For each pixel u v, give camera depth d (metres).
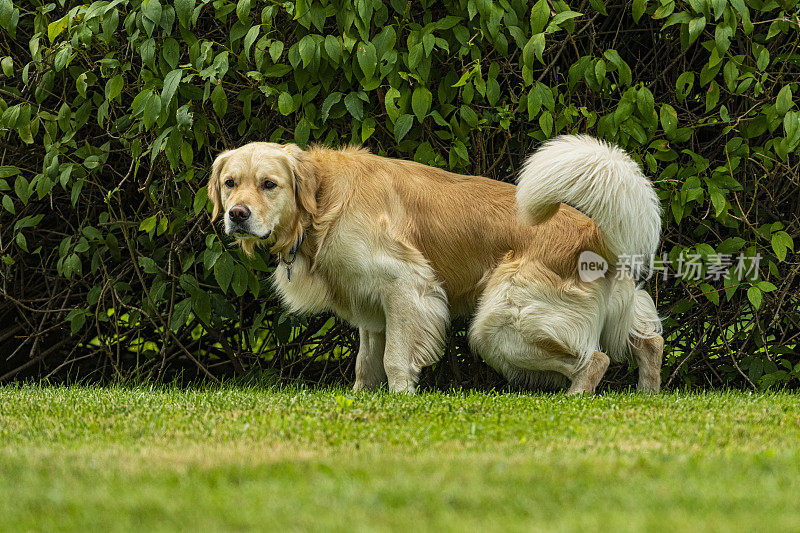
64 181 9.45
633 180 7.92
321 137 9.91
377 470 4.88
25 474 4.87
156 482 4.69
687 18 8.74
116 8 9.06
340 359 10.88
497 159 9.80
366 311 8.97
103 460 5.21
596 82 9.22
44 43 9.89
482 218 8.88
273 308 10.27
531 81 8.98
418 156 9.55
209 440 5.95
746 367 10.02
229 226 8.45
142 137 9.71
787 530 3.80
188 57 9.62
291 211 8.71
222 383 10.22
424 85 9.11
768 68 9.47
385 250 8.62
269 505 4.23
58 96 10.30
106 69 9.51
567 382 9.02
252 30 8.85
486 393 9.62
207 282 10.59
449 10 9.23
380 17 9.01
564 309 8.54
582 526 3.85
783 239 9.27
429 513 4.11
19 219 10.83
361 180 8.78
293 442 5.83
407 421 6.62
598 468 4.92
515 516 4.07
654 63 9.99
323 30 9.77
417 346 8.67
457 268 8.95
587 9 9.62
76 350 11.58
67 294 10.90
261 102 9.96
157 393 8.71
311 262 8.90
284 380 10.83
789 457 5.20
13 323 11.56
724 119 9.20
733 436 6.07
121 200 10.70
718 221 9.72
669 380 10.19
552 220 8.69
